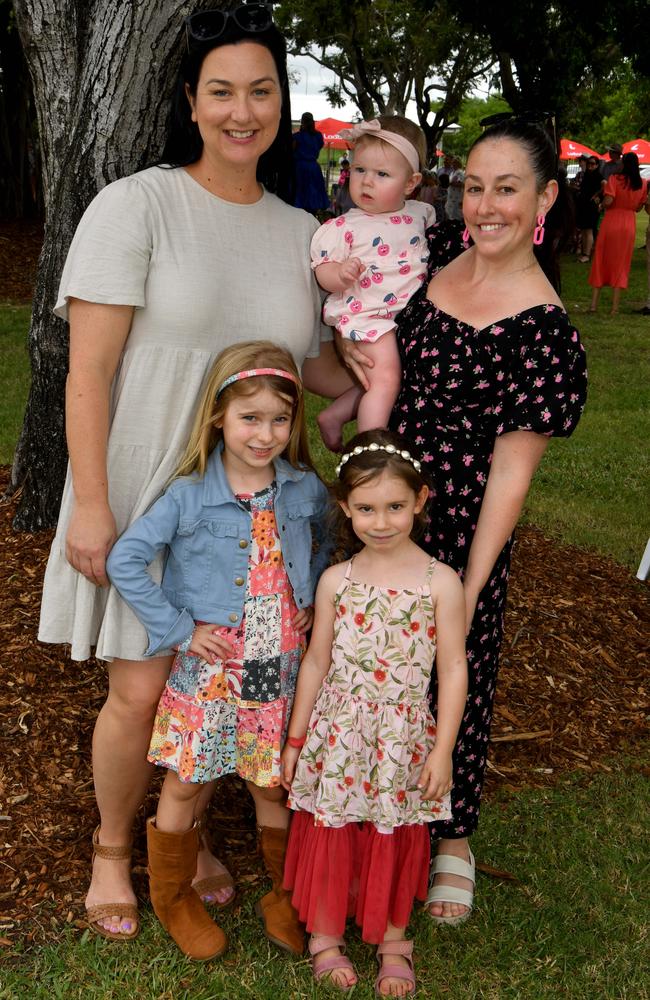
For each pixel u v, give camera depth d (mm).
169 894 2502
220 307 2303
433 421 2443
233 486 2396
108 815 2590
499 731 3656
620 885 2854
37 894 2672
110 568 2252
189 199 2293
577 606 4652
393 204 2656
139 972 2426
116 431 2314
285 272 2439
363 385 2617
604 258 12703
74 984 2393
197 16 2146
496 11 13602
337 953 2490
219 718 2393
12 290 13391
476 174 2238
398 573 2396
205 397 2297
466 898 2693
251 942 2576
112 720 2461
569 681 4035
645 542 5488
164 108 3713
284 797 2590
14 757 3205
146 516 2301
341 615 2418
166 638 2283
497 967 2529
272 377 2244
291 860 2537
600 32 13625
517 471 2355
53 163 4258
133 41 3537
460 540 2490
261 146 2273
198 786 2432
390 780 2359
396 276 2582
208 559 2354
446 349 2377
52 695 3533
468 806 2732
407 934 2637
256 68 2170
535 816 3164
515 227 2256
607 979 2492
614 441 7328
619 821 3152
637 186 12289
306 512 2473
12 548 4512
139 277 2211
